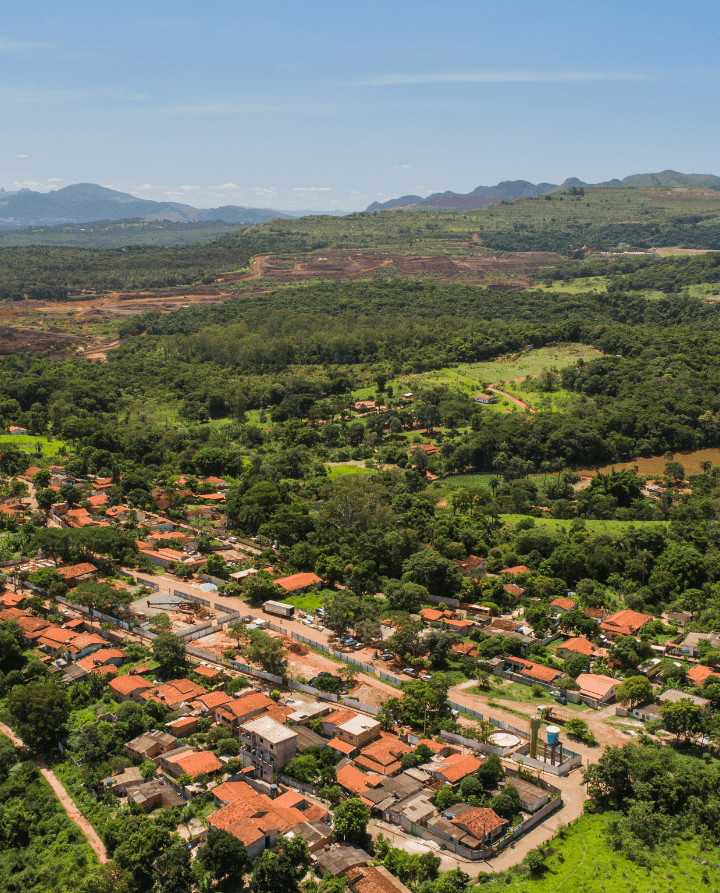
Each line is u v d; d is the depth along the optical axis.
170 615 183.12
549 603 194.50
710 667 163.00
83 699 150.62
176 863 105.31
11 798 126.88
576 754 133.50
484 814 114.69
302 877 106.38
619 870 108.75
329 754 130.12
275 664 159.88
